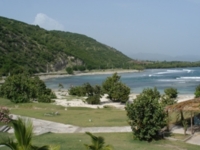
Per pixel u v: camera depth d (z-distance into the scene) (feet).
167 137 91.40
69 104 208.33
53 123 117.91
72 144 83.05
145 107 87.56
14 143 31.55
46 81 555.28
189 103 96.43
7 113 112.06
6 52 646.74
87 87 278.46
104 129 106.52
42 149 32.27
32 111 148.46
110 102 225.35
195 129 100.17
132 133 98.99
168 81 467.11
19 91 193.06
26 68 616.39
